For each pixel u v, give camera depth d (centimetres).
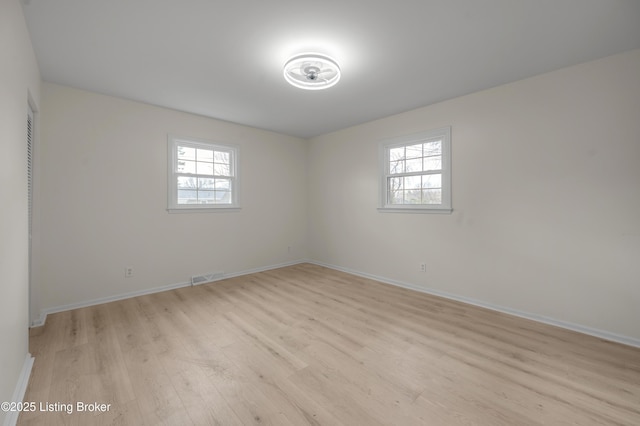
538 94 282
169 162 380
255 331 258
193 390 175
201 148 421
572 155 264
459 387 179
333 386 180
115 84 303
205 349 225
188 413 156
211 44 229
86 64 260
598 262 253
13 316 163
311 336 248
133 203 351
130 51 239
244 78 289
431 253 371
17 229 175
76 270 312
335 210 507
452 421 151
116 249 339
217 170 438
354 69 271
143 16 194
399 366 202
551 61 256
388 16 194
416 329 263
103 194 329
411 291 380
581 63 259
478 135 325
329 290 382
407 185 403
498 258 312
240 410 158
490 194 317
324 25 204
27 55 206
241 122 446
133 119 350
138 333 252
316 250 548
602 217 251
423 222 379
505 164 305
